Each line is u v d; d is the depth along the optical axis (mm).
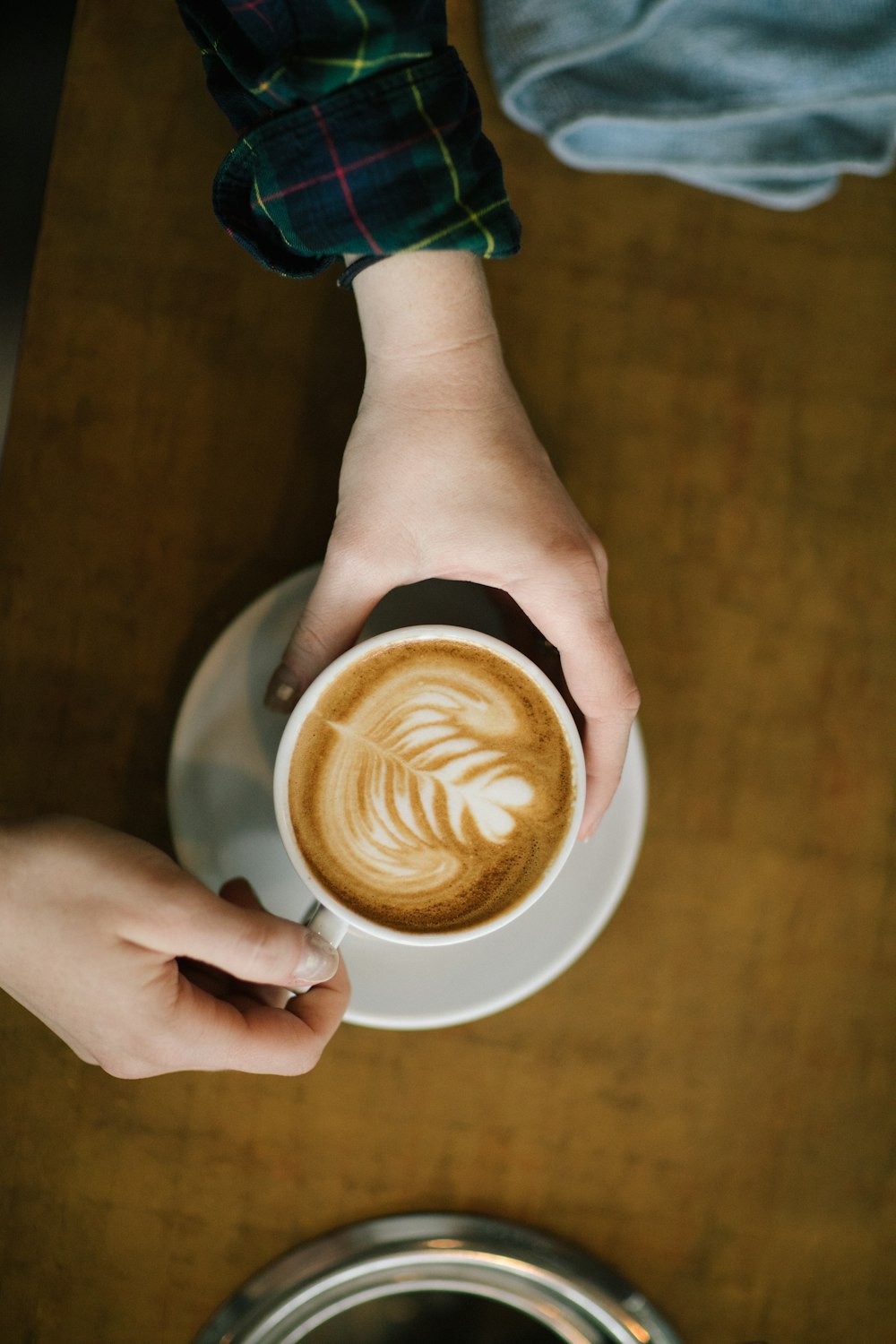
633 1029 571
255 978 503
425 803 537
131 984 495
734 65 580
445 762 540
